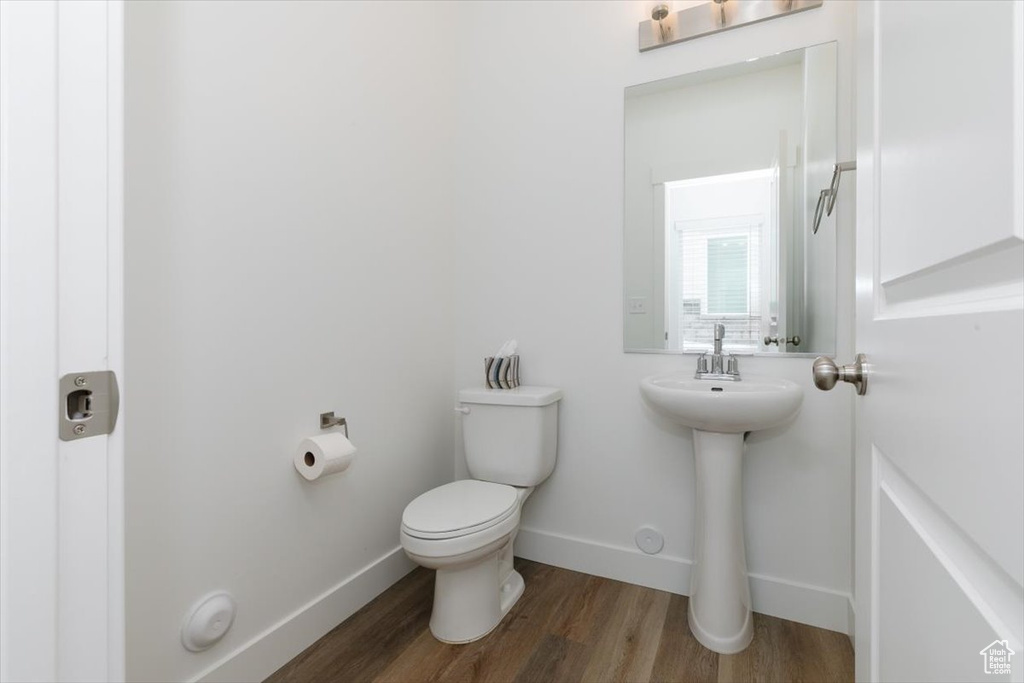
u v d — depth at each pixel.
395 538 1.79
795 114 1.57
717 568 1.43
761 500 1.59
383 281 1.72
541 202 1.97
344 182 1.55
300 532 1.40
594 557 1.85
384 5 1.72
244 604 1.23
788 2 1.55
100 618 0.49
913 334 0.46
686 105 1.72
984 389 0.32
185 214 1.09
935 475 0.40
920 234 0.45
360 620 1.55
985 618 0.32
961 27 0.36
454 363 2.16
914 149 0.47
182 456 1.09
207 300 1.14
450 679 1.29
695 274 1.71
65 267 0.46
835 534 1.50
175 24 1.07
